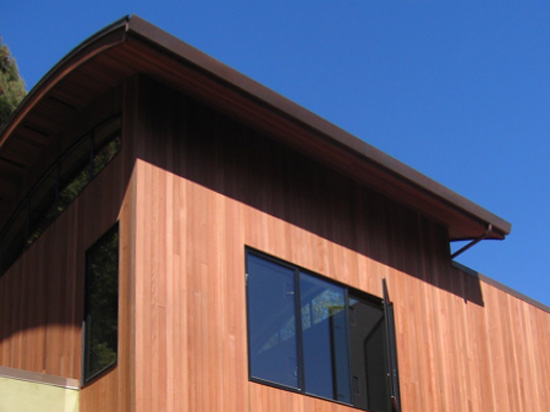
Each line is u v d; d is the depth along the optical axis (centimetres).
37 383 880
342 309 1072
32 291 1072
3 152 1152
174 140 950
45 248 1070
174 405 841
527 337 1385
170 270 889
